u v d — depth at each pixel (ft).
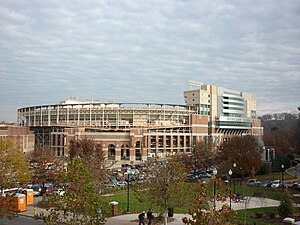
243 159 270.87
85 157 251.60
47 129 561.43
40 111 579.89
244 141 298.15
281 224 128.26
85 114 543.39
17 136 466.70
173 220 137.80
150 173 132.16
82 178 83.61
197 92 621.72
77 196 81.35
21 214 151.43
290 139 519.60
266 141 520.01
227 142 325.62
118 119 538.47
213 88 638.53
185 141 535.19
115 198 199.52
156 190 123.75
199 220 74.59
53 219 81.20
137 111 547.08
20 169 148.36
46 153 305.12
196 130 550.77
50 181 243.60
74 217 82.48
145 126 519.60
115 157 489.26
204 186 88.12
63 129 520.83
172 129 539.29
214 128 617.62
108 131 518.78
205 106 625.00
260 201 179.73
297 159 473.67
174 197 125.39
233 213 78.18
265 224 128.16
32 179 221.46
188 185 130.62
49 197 84.99
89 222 81.10
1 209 107.65
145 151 487.20
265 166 318.45
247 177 293.23
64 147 505.66
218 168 265.34
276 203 179.42
